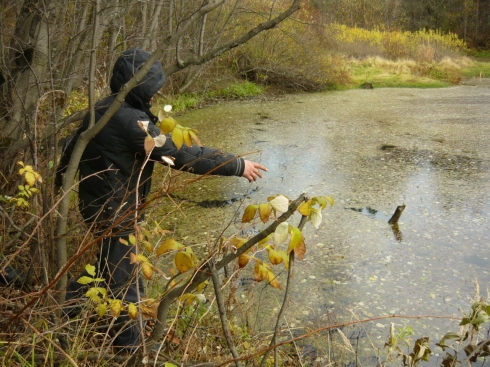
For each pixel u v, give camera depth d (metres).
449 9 39.28
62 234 2.12
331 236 5.00
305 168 7.29
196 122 11.19
